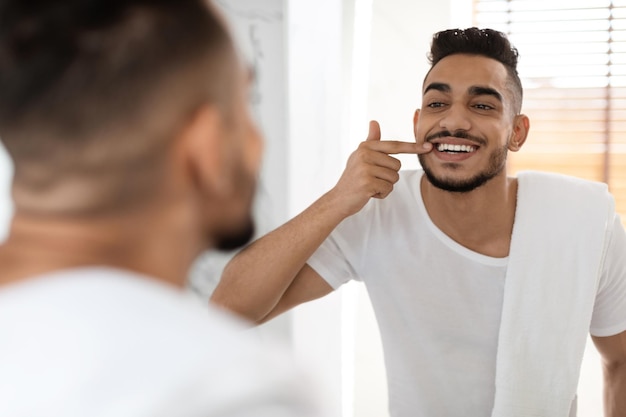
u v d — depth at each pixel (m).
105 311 0.38
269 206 1.60
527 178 1.35
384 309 1.39
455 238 1.33
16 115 0.39
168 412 0.35
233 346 0.39
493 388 1.33
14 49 0.39
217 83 0.42
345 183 1.30
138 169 0.40
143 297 0.39
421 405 1.37
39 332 0.37
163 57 0.40
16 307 0.39
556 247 1.31
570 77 1.75
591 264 1.30
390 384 1.40
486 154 1.26
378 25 1.71
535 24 1.75
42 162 0.39
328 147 1.62
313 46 1.57
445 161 1.27
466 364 1.34
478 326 1.33
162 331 0.38
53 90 0.38
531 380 1.30
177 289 0.44
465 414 1.35
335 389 1.69
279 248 1.30
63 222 0.41
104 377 0.36
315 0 1.56
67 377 0.36
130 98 0.39
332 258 1.39
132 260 0.42
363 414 1.79
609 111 1.73
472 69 1.28
